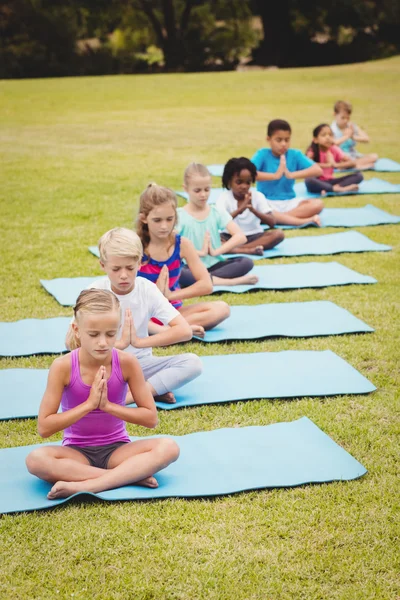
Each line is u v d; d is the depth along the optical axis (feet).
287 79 83.56
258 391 13.65
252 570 9.00
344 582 8.86
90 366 10.38
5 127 49.24
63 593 8.55
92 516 9.93
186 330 12.90
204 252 18.94
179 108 60.08
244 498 10.41
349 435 12.25
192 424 12.56
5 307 17.87
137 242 12.34
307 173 25.35
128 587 8.66
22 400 13.16
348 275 20.35
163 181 31.89
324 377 14.26
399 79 79.46
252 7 130.00
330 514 10.11
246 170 21.63
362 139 34.42
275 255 22.07
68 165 35.68
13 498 10.18
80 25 124.16
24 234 24.06
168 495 10.36
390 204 28.32
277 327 16.70
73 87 79.15
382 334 16.51
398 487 10.78
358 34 120.06
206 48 125.18
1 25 114.52
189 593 8.59
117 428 10.78
